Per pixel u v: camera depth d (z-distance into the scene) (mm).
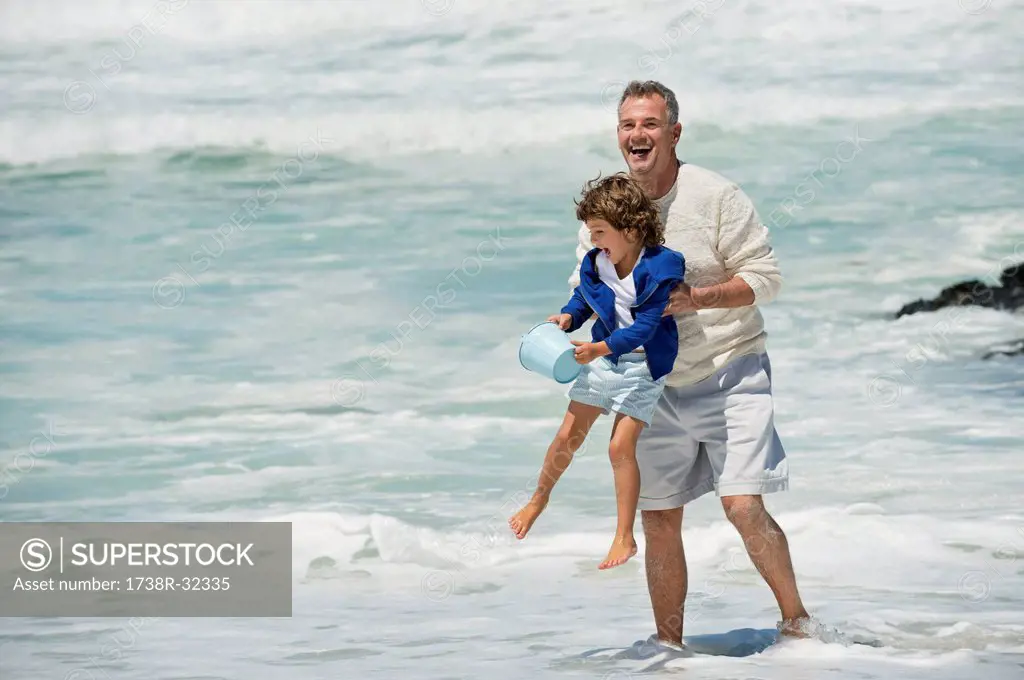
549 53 53500
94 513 28531
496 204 48562
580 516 26703
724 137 50594
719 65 52438
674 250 16562
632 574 22828
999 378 35344
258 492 29547
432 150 52062
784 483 16891
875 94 51000
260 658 18016
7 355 40688
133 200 51281
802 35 52250
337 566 23984
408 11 54531
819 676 15672
